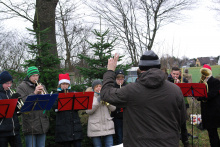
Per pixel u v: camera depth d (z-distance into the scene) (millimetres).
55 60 5379
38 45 5211
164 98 2016
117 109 4891
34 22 8664
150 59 2139
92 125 4426
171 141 1985
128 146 2088
